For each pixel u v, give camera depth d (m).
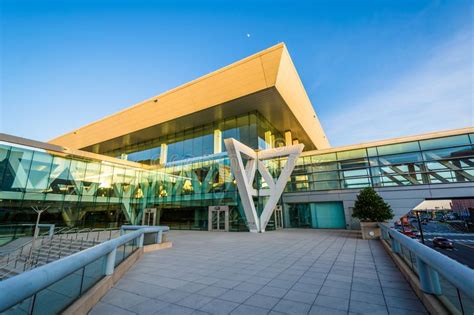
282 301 4.02
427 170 18.38
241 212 19.69
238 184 18.06
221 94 20.77
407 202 18.50
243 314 3.51
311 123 30.72
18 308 2.19
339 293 4.39
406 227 36.00
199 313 3.55
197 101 22.23
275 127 26.56
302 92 25.45
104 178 24.17
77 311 3.20
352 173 21.58
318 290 4.58
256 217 18.36
